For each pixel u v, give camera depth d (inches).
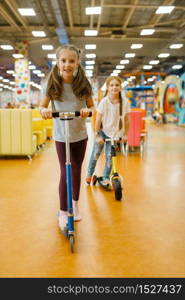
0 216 98.3
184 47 504.1
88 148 273.3
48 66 701.3
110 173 130.3
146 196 121.6
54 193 125.2
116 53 555.2
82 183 143.6
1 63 668.1
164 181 147.3
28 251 73.5
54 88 80.7
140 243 78.3
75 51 78.4
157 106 823.7
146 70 903.1
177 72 885.8
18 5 329.1
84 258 70.1
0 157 220.7
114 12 363.9
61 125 83.1
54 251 73.5
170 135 417.4
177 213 101.6
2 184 140.3
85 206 108.6
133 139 238.4
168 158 217.9
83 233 84.5
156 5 320.8
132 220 94.9
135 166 186.2
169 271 64.7
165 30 410.9
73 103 83.1
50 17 385.7
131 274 63.6
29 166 185.2
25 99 482.3
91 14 338.0
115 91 116.4
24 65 474.0
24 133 209.3
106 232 85.4
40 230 86.7
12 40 451.2
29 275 63.2
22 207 107.4
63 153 84.4
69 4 316.5
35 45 482.6
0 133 210.2
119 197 114.7
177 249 74.9
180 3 335.3
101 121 122.5
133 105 697.0
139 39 452.4
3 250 74.0
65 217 85.3
